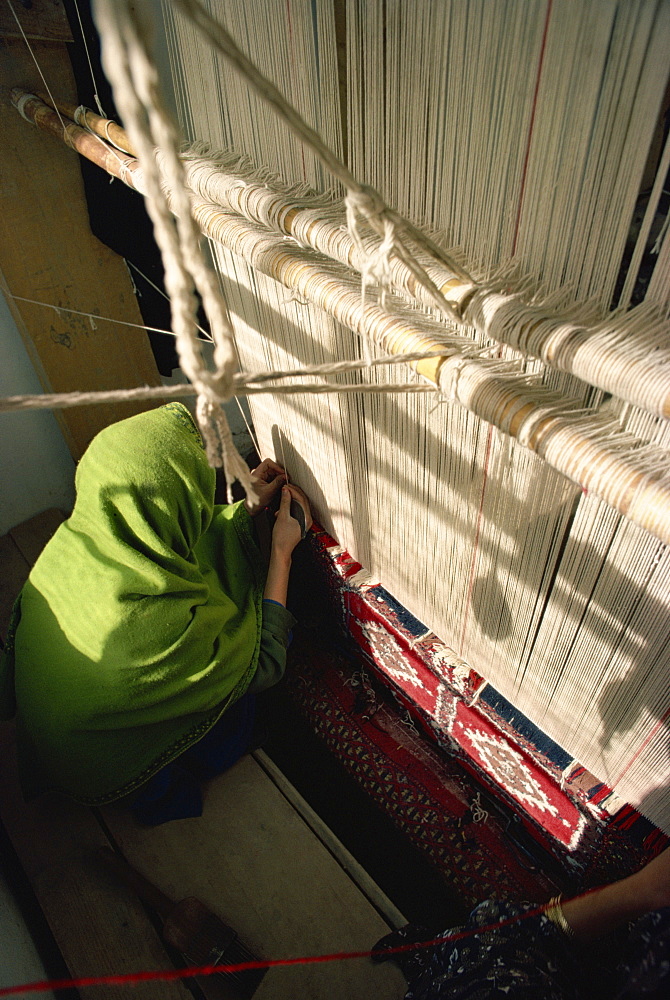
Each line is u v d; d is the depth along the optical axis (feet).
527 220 2.03
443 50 1.99
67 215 4.62
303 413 4.40
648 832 3.35
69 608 3.98
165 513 3.98
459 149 2.14
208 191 2.92
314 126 2.66
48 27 3.76
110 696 3.81
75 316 5.12
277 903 4.01
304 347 3.88
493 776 4.37
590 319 1.87
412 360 1.93
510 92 1.87
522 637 3.43
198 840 4.29
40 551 6.02
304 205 2.63
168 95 4.28
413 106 2.20
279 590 5.06
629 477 1.70
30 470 6.00
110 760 3.99
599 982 2.60
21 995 3.02
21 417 5.61
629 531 2.38
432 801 4.83
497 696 4.08
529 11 1.70
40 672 3.97
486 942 2.44
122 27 0.85
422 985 2.58
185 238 1.02
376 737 5.24
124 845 4.26
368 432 3.67
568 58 1.68
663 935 1.86
